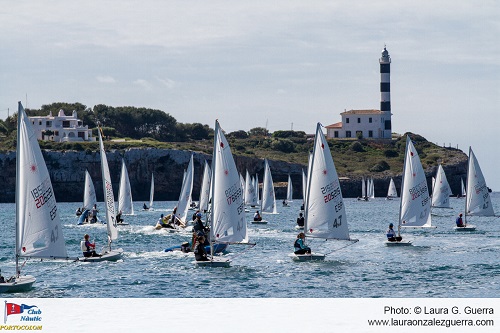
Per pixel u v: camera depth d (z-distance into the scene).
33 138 55.56
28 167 55.34
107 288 60.62
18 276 57.16
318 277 65.88
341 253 83.94
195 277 65.62
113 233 80.69
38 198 55.62
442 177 153.12
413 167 92.00
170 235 111.69
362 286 61.50
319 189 74.38
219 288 60.66
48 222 56.00
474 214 117.25
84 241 76.62
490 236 107.25
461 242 97.19
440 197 153.50
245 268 70.69
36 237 55.72
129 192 162.88
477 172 117.00
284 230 123.12
